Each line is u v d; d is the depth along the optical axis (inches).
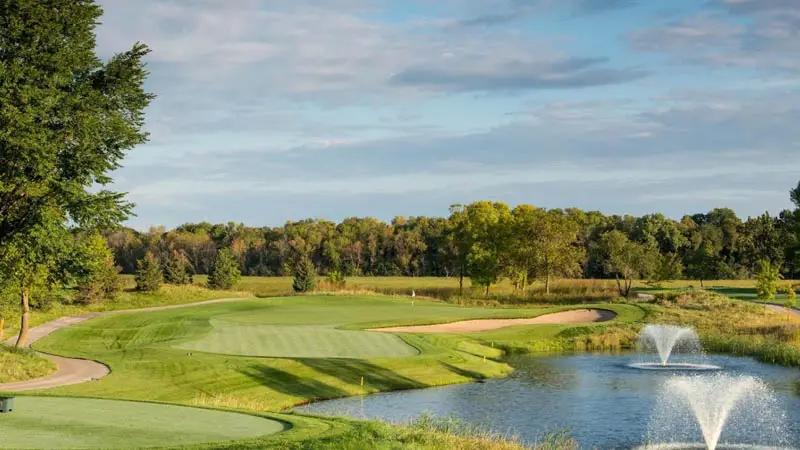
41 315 2356.1
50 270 1312.7
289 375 1294.3
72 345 1640.0
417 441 695.1
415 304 2780.5
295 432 608.1
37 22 1123.3
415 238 6122.1
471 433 955.3
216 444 532.7
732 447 925.8
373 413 1123.9
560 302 3090.6
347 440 602.2
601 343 2037.4
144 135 1283.2
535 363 1699.1
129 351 1409.9
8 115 1055.6
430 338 1811.0
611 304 2632.9
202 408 735.7
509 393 1305.4
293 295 3127.5
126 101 1266.0
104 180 1242.6
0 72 1061.1
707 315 2427.4
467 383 1408.7
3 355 1196.5
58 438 529.7
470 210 3826.3
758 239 5241.1
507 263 3713.1
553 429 1031.6
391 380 1365.7
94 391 1046.4
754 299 3245.6
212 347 1539.1
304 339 1685.5
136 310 2630.4
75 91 1194.0
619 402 1222.3
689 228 6230.3
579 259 3774.6
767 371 1573.6
